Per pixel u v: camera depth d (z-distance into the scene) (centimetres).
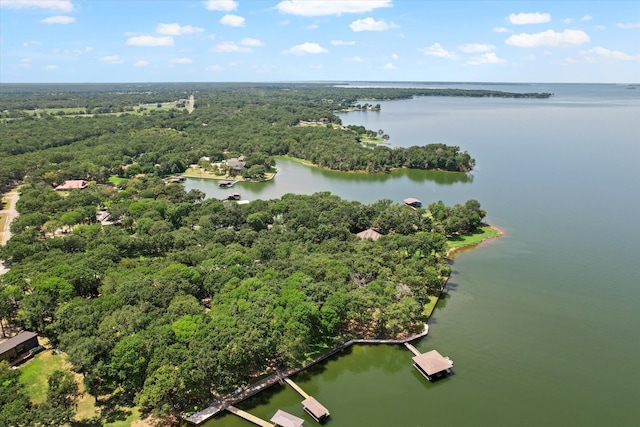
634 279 12400
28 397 6775
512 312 10750
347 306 9350
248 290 9481
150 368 7131
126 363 7144
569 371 8650
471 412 7600
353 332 9744
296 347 8225
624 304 11094
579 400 7881
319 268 10662
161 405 7012
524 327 10125
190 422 7200
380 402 7838
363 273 10881
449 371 8638
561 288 11912
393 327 9481
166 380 6912
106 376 7288
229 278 10231
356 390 8144
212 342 7719
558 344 9512
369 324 10038
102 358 7481
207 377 7344
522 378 8444
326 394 8025
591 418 7469
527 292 11694
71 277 10006
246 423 7269
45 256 11781
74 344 7519
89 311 8581
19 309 9850
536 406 7738
